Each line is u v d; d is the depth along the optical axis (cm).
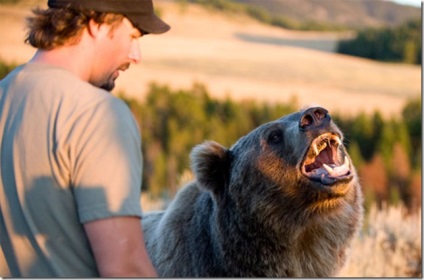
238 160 863
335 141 800
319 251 842
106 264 547
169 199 1939
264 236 835
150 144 5328
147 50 12400
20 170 574
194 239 859
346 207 840
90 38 602
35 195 567
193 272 852
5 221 586
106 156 552
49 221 566
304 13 17762
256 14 16375
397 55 13112
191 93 7300
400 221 1775
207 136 5700
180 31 14112
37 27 603
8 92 604
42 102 577
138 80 9488
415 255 1628
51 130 564
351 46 13662
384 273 1476
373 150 4888
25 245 579
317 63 12800
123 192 552
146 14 614
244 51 13388
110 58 611
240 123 6119
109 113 564
